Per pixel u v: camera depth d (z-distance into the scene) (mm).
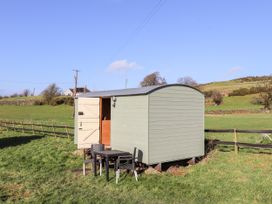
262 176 10633
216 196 9078
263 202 8453
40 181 10898
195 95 13492
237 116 41000
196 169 12219
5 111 62250
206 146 15211
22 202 8672
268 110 47750
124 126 12875
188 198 8961
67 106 67812
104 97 13969
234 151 14516
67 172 12305
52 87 76875
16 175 11852
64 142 19438
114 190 9875
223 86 97000
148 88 12305
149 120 11789
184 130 13016
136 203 8461
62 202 8625
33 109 65125
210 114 47562
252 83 97438
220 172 11531
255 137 18109
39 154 15984
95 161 11672
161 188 9906
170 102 12500
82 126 13719
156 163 11969
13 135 24984
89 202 8539
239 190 9477
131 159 11297
